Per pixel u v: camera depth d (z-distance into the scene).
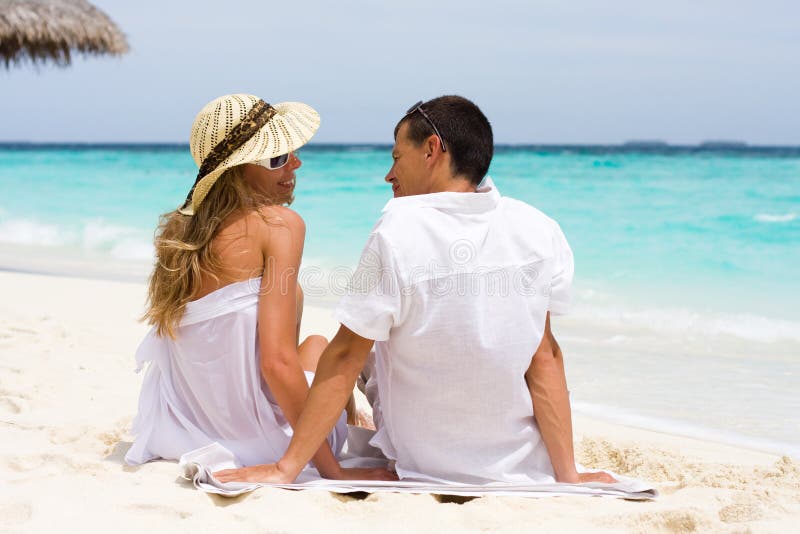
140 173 30.56
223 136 2.66
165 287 2.70
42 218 16.36
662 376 4.95
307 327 6.07
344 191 19.88
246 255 2.63
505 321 2.41
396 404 2.53
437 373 2.43
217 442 2.68
